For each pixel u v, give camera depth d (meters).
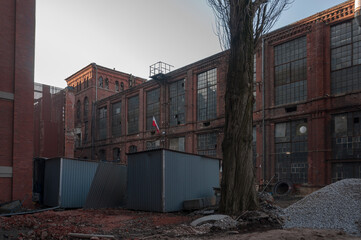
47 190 19.45
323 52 20.11
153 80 34.84
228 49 12.80
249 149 11.57
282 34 22.56
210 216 10.16
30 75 17.11
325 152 19.27
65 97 26.89
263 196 14.23
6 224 9.95
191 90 29.83
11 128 16.27
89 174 19.91
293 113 21.25
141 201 15.74
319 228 9.05
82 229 9.56
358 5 17.38
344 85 19.16
